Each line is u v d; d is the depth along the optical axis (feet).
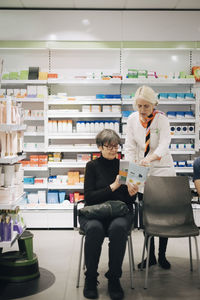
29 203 16.07
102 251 12.77
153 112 10.47
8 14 16.43
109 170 10.10
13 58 16.96
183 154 17.19
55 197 16.12
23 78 15.92
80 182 16.02
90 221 9.13
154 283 9.80
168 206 10.34
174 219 10.19
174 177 10.59
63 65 16.96
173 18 16.57
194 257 12.03
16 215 10.20
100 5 16.14
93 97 16.01
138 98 10.06
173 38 16.62
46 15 16.47
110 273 8.94
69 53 16.94
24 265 9.89
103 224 9.68
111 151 9.85
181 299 8.84
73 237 14.52
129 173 9.18
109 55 16.97
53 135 15.87
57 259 11.85
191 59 17.13
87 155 16.15
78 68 16.97
